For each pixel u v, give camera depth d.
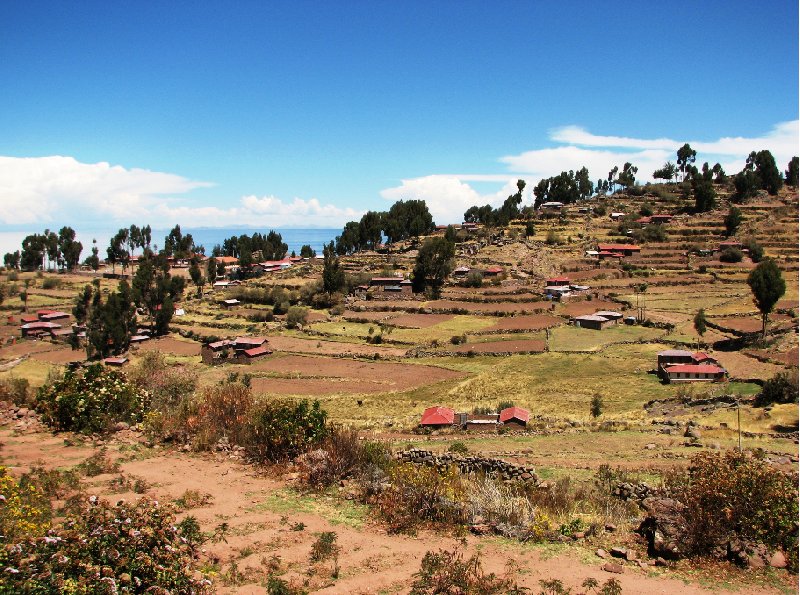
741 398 60.66
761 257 154.88
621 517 17.39
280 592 11.66
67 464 18.91
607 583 12.42
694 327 109.06
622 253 169.25
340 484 18.33
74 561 10.34
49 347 133.38
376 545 14.44
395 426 54.72
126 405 24.61
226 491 17.66
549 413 62.84
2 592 9.33
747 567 13.81
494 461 24.47
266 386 89.44
